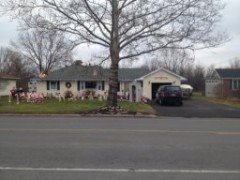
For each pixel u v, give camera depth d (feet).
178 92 127.03
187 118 80.43
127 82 172.86
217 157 34.73
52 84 169.48
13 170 29.63
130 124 61.87
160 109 107.76
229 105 128.26
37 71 256.52
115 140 43.65
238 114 90.63
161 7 85.66
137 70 180.24
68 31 88.12
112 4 86.07
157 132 50.98
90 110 88.53
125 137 46.01
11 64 275.39
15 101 120.26
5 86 186.91
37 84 169.89
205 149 38.55
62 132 50.24
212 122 67.97
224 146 40.29
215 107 118.42
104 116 83.25
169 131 52.19
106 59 99.45
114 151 37.14
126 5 86.28
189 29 87.20
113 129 53.93
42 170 29.63
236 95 166.30
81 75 157.28
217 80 201.57
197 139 44.91
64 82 168.76
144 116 84.07
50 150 37.50
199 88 280.10
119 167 30.71
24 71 261.65
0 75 183.93
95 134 48.44
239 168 30.63
